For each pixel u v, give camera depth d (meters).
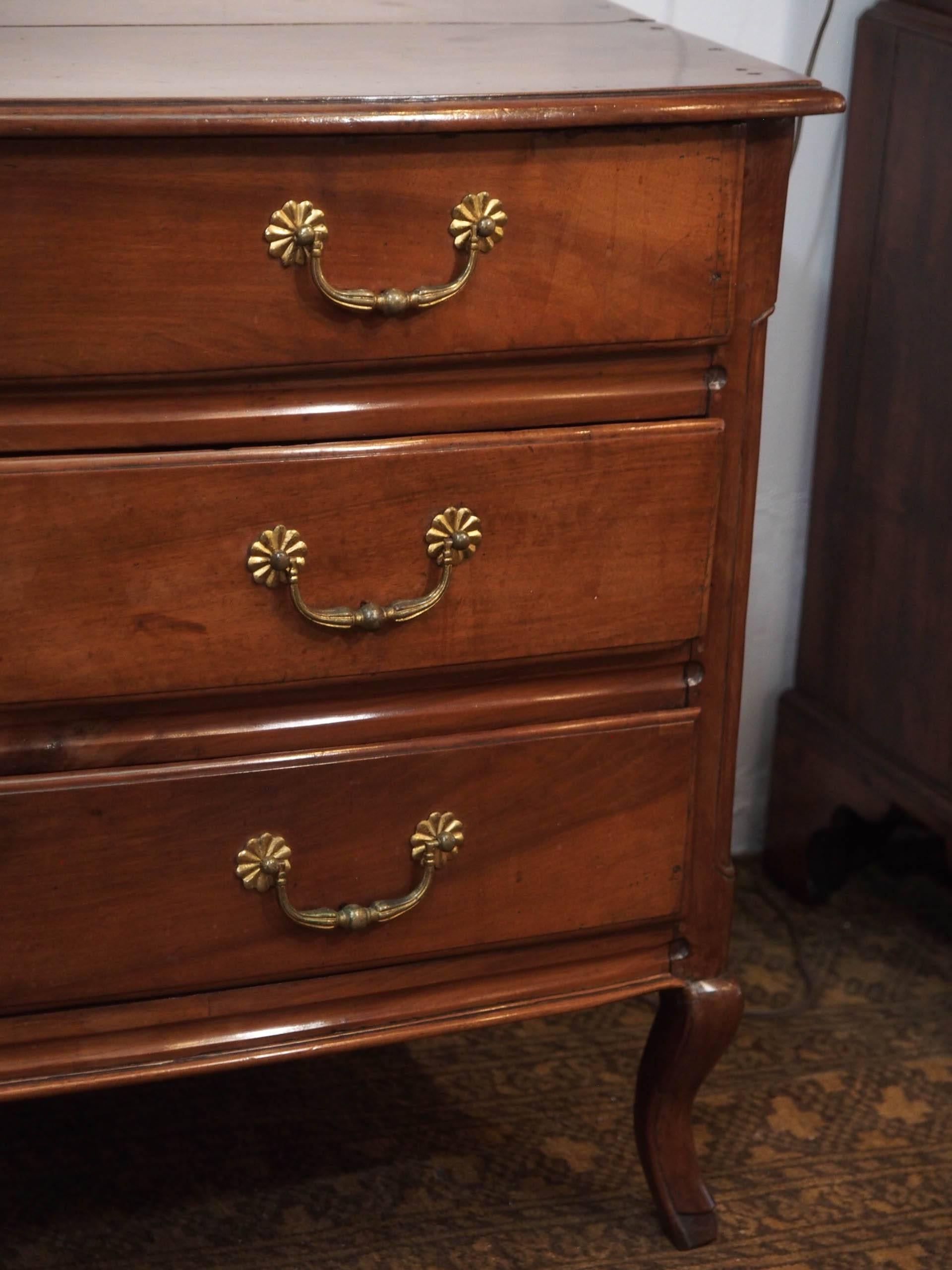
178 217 0.75
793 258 1.43
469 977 0.96
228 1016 0.92
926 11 1.28
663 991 1.04
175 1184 1.13
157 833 0.86
